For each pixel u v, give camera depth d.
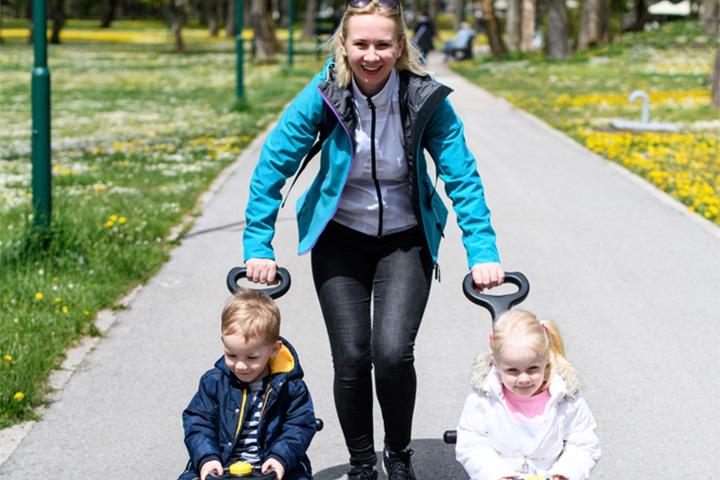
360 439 7.24
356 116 6.83
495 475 6.04
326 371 10.21
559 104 38.25
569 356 10.68
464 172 6.90
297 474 6.41
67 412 9.16
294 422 6.41
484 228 6.83
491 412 6.18
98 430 8.80
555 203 18.86
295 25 149.38
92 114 36.62
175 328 11.62
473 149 26.09
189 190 19.95
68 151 26.39
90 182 20.86
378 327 6.86
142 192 19.67
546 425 6.09
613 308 12.38
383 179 6.99
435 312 12.24
